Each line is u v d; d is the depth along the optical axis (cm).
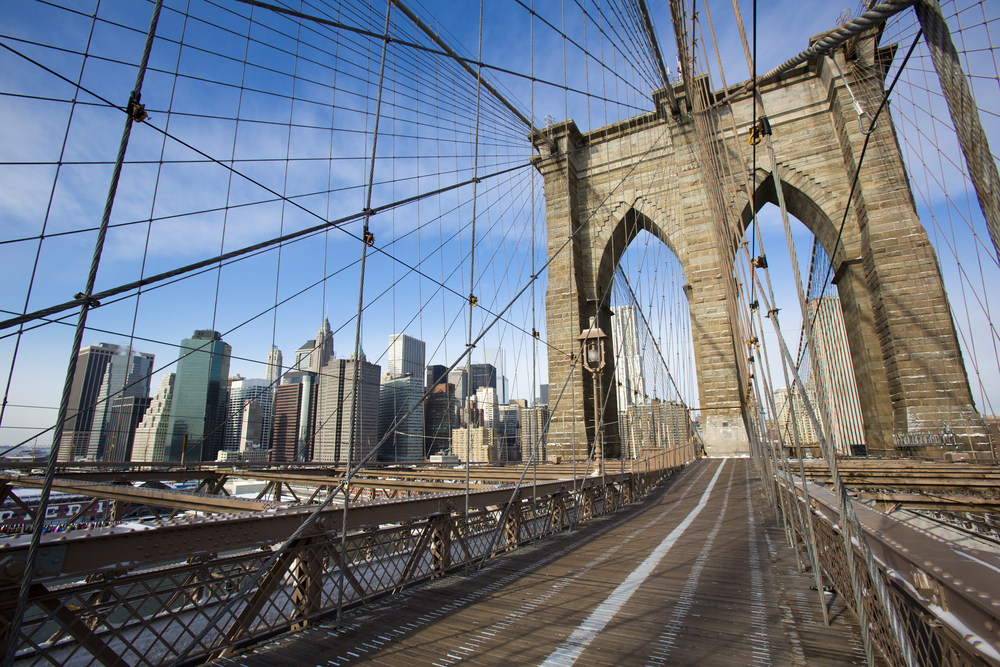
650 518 1011
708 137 1181
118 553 285
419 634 375
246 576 359
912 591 194
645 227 3412
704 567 579
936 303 2250
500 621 402
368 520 461
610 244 3338
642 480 1505
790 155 2825
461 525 598
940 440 2122
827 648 331
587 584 512
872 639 299
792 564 578
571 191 3419
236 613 351
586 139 3572
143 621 295
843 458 1400
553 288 3203
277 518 382
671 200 3141
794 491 592
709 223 2909
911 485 836
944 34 127
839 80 2619
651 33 2159
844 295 2914
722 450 2672
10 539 250
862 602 285
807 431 2470
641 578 534
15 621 229
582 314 3169
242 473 1047
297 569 398
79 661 332
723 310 2794
